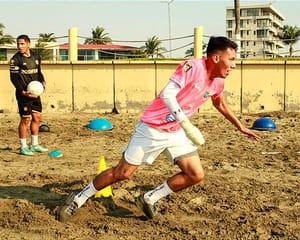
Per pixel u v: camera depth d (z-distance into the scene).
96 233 5.41
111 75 17.62
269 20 114.12
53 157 9.63
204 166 8.64
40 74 9.86
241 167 8.62
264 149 10.47
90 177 7.62
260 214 6.02
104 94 17.67
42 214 5.99
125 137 12.16
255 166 8.72
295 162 9.08
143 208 5.75
